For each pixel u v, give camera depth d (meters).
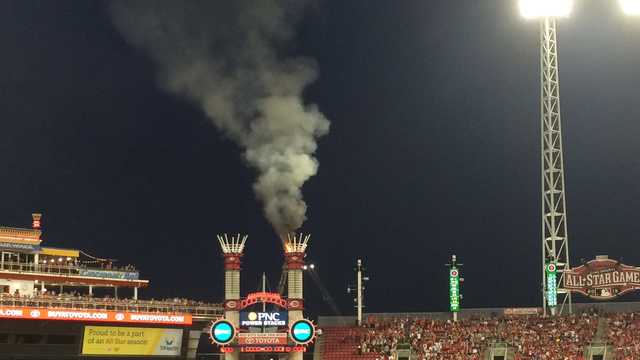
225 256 82.31
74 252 97.12
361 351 100.88
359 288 106.19
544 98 105.56
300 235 83.50
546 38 104.25
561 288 104.12
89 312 89.31
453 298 104.69
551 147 104.31
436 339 101.12
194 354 96.56
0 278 91.06
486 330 101.88
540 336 99.75
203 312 96.69
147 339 92.94
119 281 98.12
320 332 82.25
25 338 86.62
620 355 95.25
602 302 115.88
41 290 94.88
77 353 89.38
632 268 101.69
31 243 93.31
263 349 80.75
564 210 103.75
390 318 107.50
